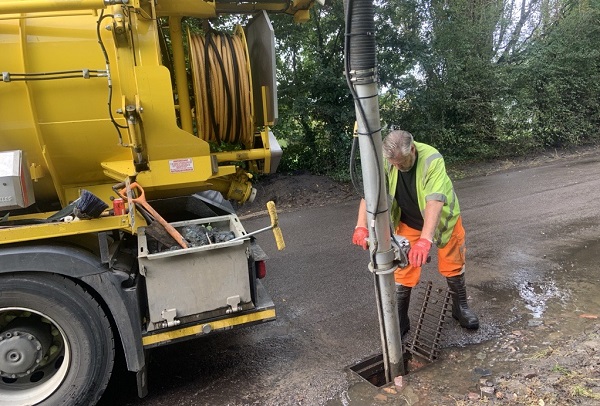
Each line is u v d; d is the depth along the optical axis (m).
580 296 4.04
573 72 12.25
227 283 2.95
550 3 12.38
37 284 2.63
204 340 3.79
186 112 3.41
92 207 2.64
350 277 4.88
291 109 9.36
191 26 4.01
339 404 2.87
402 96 10.41
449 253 3.51
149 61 2.92
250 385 3.15
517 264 4.86
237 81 3.29
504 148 11.85
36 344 2.77
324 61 9.62
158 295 2.82
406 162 3.08
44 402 2.74
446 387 2.91
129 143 3.03
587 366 2.92
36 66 2.80
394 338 3.00
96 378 2.77
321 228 6.82
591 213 6.46
